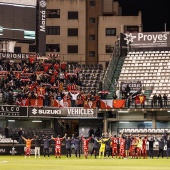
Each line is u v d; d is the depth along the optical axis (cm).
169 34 10094
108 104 8275
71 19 14725
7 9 9056
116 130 8650
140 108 8294
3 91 8475
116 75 9775
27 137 7738
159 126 8525
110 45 14650
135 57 10031
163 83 9350
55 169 3975
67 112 8175
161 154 7250
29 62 9575
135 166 4569
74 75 9481
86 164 4828
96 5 15000
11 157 6550
